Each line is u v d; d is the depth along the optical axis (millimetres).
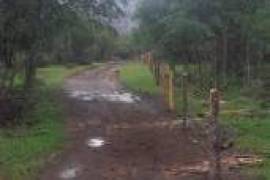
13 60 25047
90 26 27812
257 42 30203
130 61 79188
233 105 22797
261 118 19312
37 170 12914
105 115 21875
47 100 26188
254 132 16703
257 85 28109
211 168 12508
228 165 12750
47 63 52562
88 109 23672
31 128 18406
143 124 19297
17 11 21078
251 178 11664
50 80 40438
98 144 15984
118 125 19344
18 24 21219
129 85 35469
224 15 28547
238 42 31125
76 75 48500
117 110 23266
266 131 16781
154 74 37125
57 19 23406
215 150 11867
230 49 31609
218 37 30078
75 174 12625
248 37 29969
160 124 19062
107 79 43094
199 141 15719
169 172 12484
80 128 18750
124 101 26594
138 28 35188
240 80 30781
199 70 32344
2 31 21328
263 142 15312
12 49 22938
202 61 34344
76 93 30828
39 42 23141
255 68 32031
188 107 22359
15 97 22984
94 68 60875
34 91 27297
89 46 68875
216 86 27484
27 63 25391
